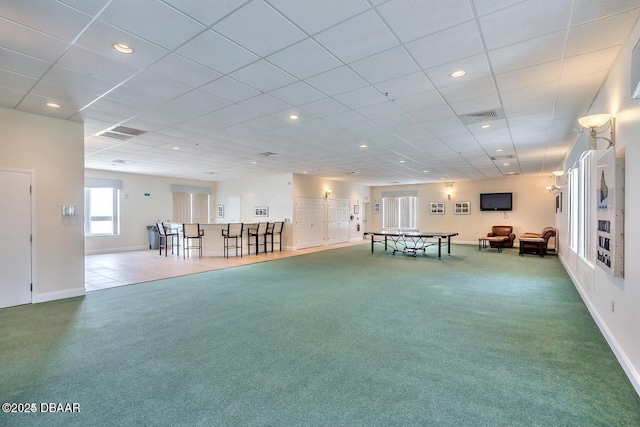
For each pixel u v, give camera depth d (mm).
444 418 1915
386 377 2396
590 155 3953
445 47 2631
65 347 2932
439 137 5664
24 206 4289
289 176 10617
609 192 2805
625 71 2543
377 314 3869
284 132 5320
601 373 2445
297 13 2178
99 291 5027
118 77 3195
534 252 9367
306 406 2035
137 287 5301
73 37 2465
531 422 1878
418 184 13695
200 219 12602
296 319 3691
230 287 5277
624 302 2547
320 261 8086
